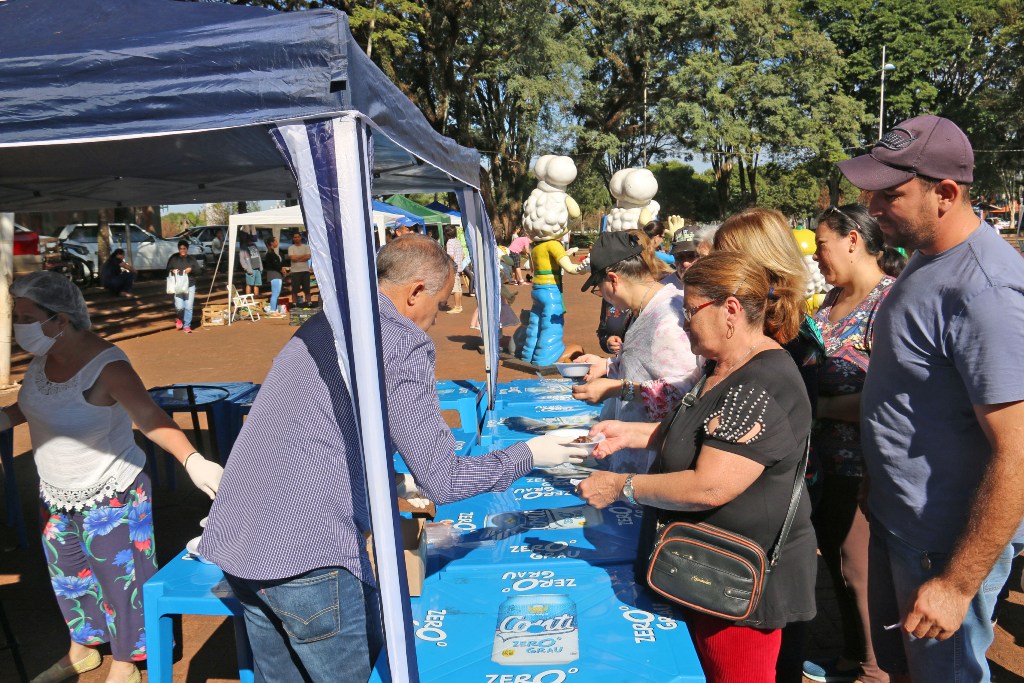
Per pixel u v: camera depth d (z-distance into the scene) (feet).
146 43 6.17
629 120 116.98
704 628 6.79
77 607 10.39
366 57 6.74
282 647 6.72
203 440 21.54
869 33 138.92
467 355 35.73
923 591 6.00
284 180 15.69
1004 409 5.59
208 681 10.49
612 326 16.97
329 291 6.19
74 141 6.25
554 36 91.15
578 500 10.32
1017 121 131.95
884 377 6.63
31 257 31.78
